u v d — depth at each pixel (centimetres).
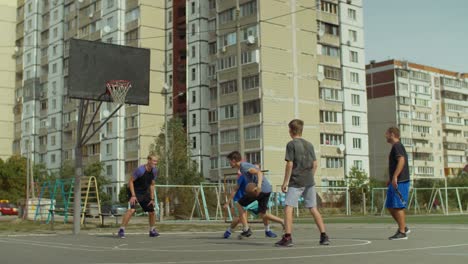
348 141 6638
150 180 1451
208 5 6588
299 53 6162
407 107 9100
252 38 5888
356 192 4606
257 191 1279
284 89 5991
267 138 5803
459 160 9881
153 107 6888
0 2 8762
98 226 2108
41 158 8144
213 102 6397
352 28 6900
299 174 1049
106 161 7025
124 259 877
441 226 1858
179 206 3297
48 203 2553
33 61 8344
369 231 1628
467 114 10169
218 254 923
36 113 8256
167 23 7106
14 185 7006
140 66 1834
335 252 927
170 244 1153
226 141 6194
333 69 6656
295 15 6175
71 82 1702
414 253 905
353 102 6775
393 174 1210
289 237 1045
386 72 9106
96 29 7444
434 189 4447
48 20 8288
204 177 6028
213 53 6506
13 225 2167
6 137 8575
